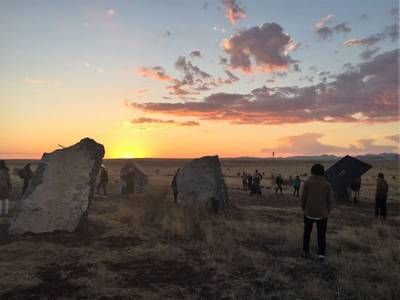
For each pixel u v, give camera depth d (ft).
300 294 24.64
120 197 79.00
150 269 28.81
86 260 30.14
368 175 289.74
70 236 38.50
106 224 44.86
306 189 33.53
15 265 28.48
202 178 64.69
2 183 49.78
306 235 33.73
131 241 37.09
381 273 28.53
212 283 26.23
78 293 23.54
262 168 415.85
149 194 55.11
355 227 51.60
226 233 41.81
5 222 44.57
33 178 43.01
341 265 30.83
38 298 22.65
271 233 43.55
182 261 30.96
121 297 23.22
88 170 43.80
